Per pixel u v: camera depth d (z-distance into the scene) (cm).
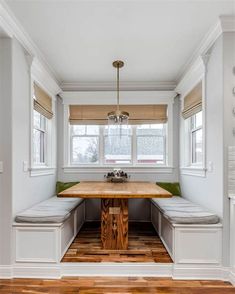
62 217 250
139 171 433
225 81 246
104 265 248
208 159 286
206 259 244
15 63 254
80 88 436
